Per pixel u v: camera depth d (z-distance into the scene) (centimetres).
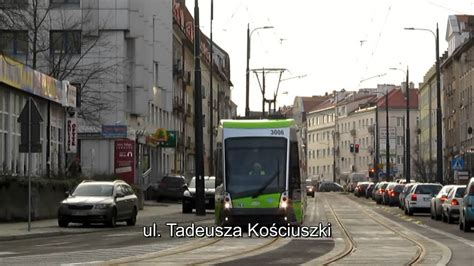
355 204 7344
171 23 8369
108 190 3462
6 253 2155
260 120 3048
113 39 6488
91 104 6041
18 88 4125
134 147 5997
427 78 12812
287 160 2953
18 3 5038
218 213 2972
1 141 4084
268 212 2880
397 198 6725
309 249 2298
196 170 4450
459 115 9850
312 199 9338
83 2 6359
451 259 2008
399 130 15838
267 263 1880
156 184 7150
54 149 4962
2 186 3597
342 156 17875
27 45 6038
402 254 2150
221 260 1945
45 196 3941
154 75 7819
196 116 4441
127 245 2447
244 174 2933
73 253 2145
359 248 2350
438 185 4888
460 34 10644
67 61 5806
